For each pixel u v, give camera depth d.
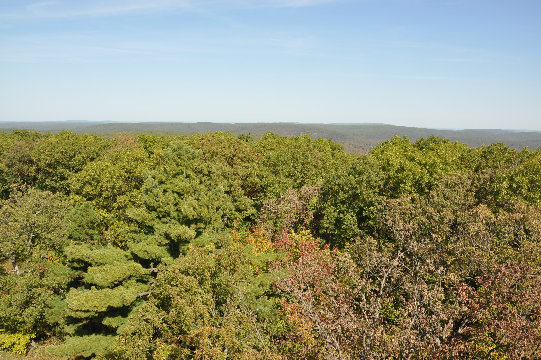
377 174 32.41
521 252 19.16
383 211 28.92
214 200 29.34
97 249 25.36
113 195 36.56
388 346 12.95
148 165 40.09
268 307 18.73
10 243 27.19
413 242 21.27
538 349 12.23
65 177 49.78
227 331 13.95
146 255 22.61
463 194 28.64
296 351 15.69
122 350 15.77
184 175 32.00
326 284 18.92
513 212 25.45
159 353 14.51
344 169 34.12
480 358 13.40
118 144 72.75
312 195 35.31
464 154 48.28
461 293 15.09
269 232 29.55
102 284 19.52
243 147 46.47
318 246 27.33
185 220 25.48
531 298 13.84
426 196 30.41
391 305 18.94
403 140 53.12
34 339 26.08
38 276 24.55
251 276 19.00
